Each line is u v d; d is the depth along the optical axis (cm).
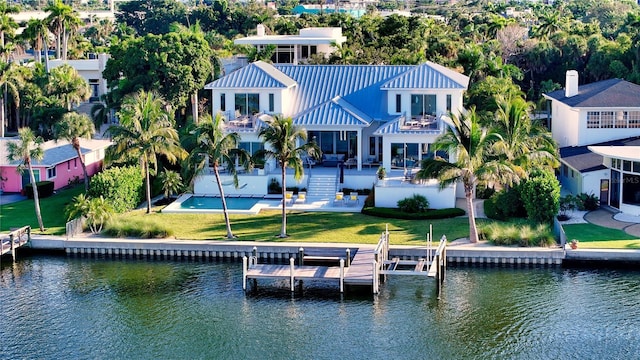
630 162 6575
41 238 6309
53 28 13400
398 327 4934
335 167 7769
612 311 5069
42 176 7831
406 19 11731
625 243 5934
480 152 5969
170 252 6141
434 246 5941
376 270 5416
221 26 18312
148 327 4997
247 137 7619
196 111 9988
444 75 7800
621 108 7562
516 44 12506
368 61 10338
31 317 5144
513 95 8875
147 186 6931
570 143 7975
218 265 6022
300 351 4669
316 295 5469
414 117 7744
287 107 8100
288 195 7119
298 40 10869
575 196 6875
